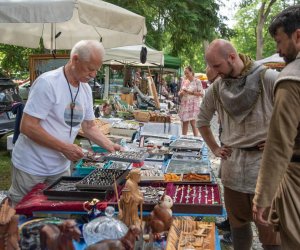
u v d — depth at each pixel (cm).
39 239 150
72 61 247
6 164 624
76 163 337
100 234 168
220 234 381
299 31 176
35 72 465
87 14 352
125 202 189
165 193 233
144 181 265
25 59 1090
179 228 215
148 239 191
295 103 171
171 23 1435
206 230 215
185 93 818
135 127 516
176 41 1505
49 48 561
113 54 853
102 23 368
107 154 346
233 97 238
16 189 265
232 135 249
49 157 258
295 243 186
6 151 712
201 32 1452
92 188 227
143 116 620
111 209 181
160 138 485
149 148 412
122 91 1095
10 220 144
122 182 245
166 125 599
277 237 238
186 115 823
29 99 247
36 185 255
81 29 546
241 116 240
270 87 232
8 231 144
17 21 334
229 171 251
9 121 689
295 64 175
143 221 207
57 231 142
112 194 227
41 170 258
